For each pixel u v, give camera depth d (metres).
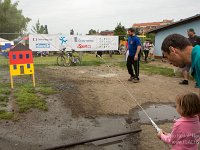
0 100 7.22
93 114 6.56
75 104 7.15
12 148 4.77
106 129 5.68
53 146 4.82
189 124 2.88
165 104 7.64
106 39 17.77
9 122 5.86
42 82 9.91
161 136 3.28
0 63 16.81
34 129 5.58
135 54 10.13
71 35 16.73
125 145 5.00
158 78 11.63
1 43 24.77
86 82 10.12
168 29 20.67
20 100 7.15
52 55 24.17
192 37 9.85
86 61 18.41
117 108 7.07
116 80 10.76
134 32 10.02
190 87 9.77
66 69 14.27
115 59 20.97
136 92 8.73
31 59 8.88
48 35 16.28
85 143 5.05
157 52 22.00
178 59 2.73
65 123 5.95
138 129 5.68
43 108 6.65
